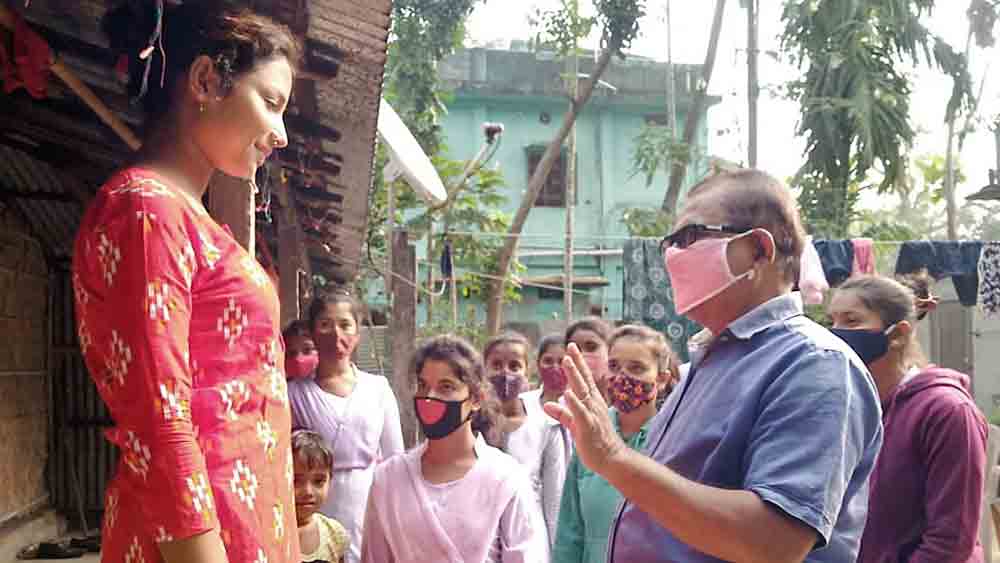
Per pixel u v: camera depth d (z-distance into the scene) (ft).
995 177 39.24
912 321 11.62
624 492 6.31
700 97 58.70
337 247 31.99
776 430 6.40
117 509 6.27
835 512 6.24
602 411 6.41
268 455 6.69
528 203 52.85
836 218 47.19
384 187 44.68
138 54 7.07
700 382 7.18
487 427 12.08
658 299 31.58
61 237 29.55
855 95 46.06
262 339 6.74
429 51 48.96
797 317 7.06
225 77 6.75
